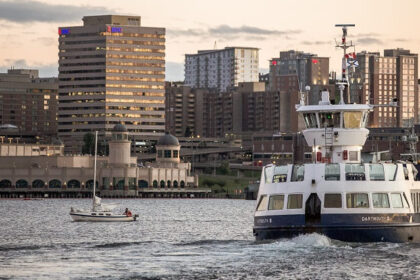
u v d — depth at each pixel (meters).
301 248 152.12
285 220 153.12
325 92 164.00
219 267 144.25
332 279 134.12
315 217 150.88
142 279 136.12
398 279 133.75
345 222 150.50
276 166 156.25
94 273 141.25
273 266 142.62
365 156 167.38
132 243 190.62
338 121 160.88
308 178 151.75
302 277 135.38
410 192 156.62
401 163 156.88
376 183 152.00
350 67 165.00
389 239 152.00
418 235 156.75
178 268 144.38
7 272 142.62
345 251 150.88
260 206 158.75
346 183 151.00
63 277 138.00
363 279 133.88
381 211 151.50
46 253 167.62
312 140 162.50
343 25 164.62
